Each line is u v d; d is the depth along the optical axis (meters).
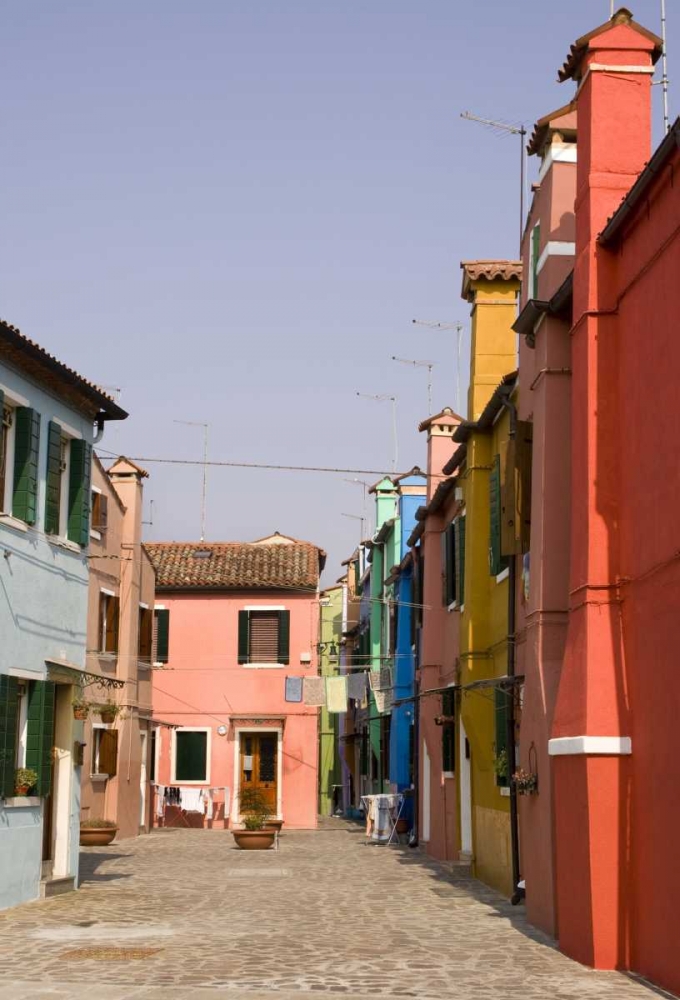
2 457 15.58
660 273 10.55
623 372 11.61
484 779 19.08
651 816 10.32
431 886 18.25
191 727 37.78
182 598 38.56
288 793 37.12
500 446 18.27
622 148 12.27
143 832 33.16
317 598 38.47
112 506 30.73
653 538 10.49
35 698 16.08
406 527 35.34
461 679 20.16
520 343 16.23
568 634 12.11
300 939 12.41
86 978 10.04
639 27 12.46
